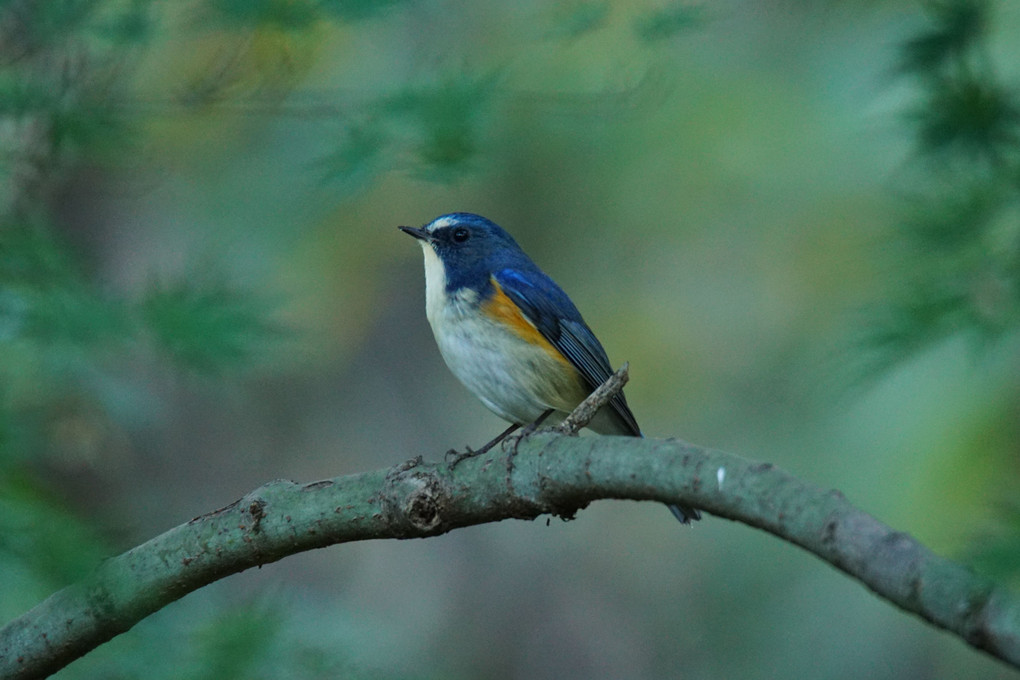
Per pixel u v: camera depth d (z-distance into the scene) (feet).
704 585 54.70
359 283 48.47
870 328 27.02
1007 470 36.52
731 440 48.70
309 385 54.80
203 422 52.19
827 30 45.93
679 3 31.89
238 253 44.57
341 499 20.27
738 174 47.57
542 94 29.66
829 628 49.39
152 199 45.03
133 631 28.53
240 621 29.30
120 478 44.91
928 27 29.86
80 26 28.81
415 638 54.13
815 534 14.34
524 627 56.49
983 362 28.71
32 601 24.26
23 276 27.53
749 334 49.75
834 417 42.91
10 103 28.73
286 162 44.19
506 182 48.21
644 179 48.16
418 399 56.08
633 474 17.37
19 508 26.13
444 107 26.94
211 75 29.78
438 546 57.11
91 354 28.50
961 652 47.83
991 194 27.58
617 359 50.67
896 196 29.91
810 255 48.01
